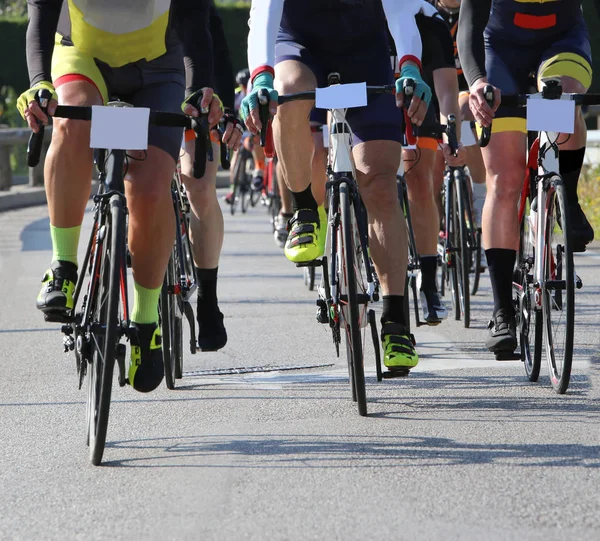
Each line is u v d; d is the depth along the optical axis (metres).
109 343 10.14
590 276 23.64
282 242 26.19
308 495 9.30
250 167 48.84
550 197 13.05
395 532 8.36
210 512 8.94
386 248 12.87
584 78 13.75
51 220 11.23
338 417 12.07
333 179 12.42
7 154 49.81
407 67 12.09
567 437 10.95
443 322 18.94
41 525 8.80
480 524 8.49
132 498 9.38
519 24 13.89
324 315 12.91
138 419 12.27
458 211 18.77
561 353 12.94
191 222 14.38
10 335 18.30
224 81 14.17
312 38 13.02
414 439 11.02
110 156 10.69
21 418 12.55
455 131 15.53
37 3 10.83
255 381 14.18
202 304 14.64
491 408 12.30
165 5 11.11
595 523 8.48
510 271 13.73
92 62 11.29
